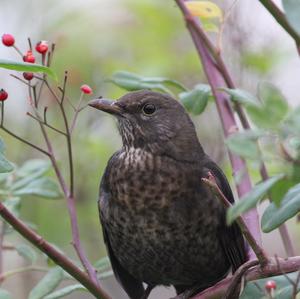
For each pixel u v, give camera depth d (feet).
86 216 46.21
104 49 48.83
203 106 31.35
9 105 48.96
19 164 46.01
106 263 30.25
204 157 33.30
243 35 42.68
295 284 22.66
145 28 49.60
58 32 48.83
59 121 46.96
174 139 32.65
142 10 49.49
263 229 23.02
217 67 32.12
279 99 18.66
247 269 25.43
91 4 49.85
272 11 24.94
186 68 47.96
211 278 34.45
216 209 31.89
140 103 32.99
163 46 49.24
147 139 32.58
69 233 45.29
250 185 29.73
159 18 49.47
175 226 31.99
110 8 49.62
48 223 44.91
